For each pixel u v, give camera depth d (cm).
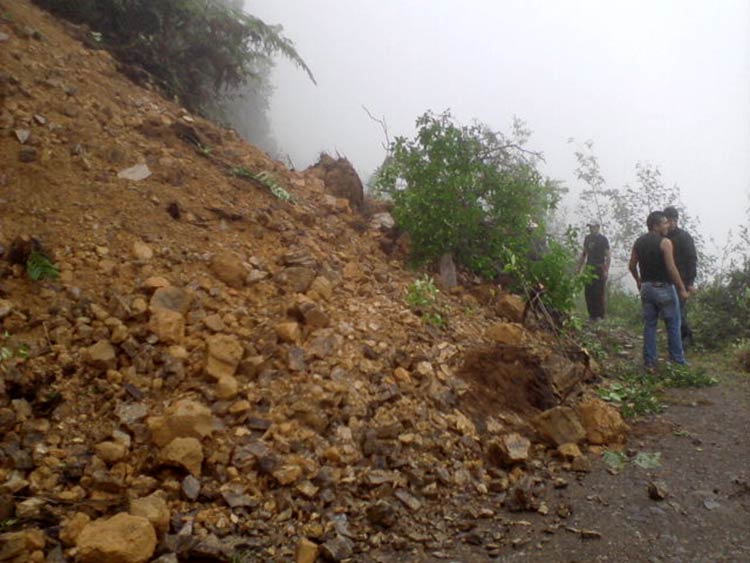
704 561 315
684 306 770
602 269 959
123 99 682
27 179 504
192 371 405
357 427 398
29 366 372
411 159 695
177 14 806
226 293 485
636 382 614
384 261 666
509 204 704
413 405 432
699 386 613
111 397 374
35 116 564
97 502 312
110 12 787
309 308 471
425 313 556
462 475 389
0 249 433
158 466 336
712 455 443
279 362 425
